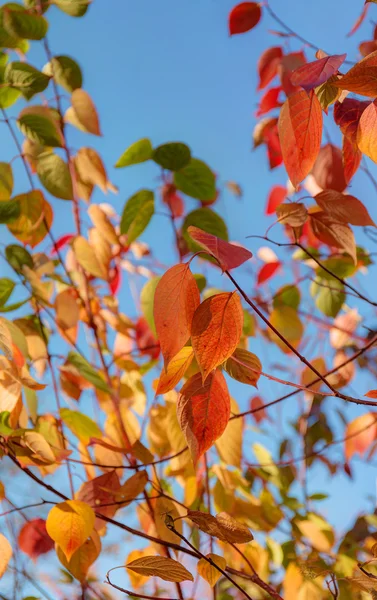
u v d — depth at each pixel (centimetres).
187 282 102
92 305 172
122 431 150
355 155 117
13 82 149
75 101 153
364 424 160
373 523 157
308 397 187
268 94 166
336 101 113
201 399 107
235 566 153
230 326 102
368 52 130
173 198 168
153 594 171
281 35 161
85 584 153
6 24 149
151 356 168
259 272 172
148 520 147
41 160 150
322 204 124
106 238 156
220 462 156
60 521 119
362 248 158
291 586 145
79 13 153
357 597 141
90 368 149
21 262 151
